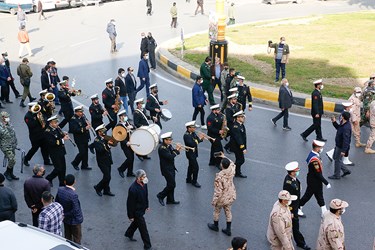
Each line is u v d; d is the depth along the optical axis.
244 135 12.68
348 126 12.35
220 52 21.55
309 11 41.50
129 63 24.44
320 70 22.61
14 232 7.36
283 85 15.85
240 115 12.57
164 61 24.33
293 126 16.47
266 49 26.48
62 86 15.84
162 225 10.70
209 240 10.14
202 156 14.23
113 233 10.37
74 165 13.30
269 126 16.47
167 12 40.22
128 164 12.79
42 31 32.66
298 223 9.89
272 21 35.72
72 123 12.98
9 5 38.53
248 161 13.82
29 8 39.12
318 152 10.78
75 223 9.21
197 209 11.38
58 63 24.41
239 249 7.41
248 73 21.89
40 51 26.97
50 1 40.09
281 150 14.55
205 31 32.19
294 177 9.81
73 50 27.28
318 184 10.67
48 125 12.33
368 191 12.18
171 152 11.34
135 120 13.92
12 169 12.58
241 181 12.67
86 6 43.53
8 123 12.27
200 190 12.27
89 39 30.14
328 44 27.95
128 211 9.64
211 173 13.16
